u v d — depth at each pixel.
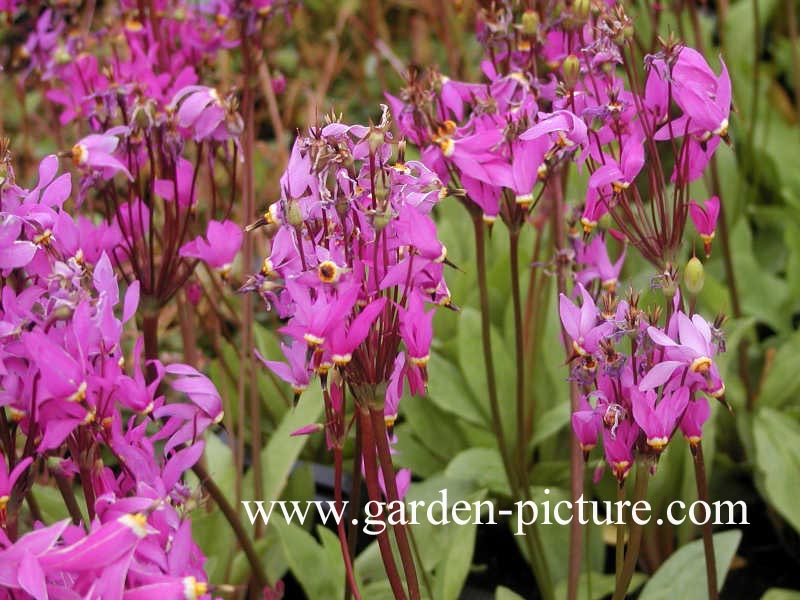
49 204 0.48
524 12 0.61
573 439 0.62
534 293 0.77
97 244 0.55
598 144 0.52
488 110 0.55
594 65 0.53
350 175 0.45
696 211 0.53
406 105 0.56
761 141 1.08
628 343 0.59
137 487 0.43
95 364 0.45
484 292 0.62
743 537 0.81
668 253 0.53
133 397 0.46
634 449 0.49
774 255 1.05
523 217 0.56
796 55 1.06
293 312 0.46
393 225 0.45
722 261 0.94
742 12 1.18
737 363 0.90
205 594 0.41
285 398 0.82
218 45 0.71
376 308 0.44
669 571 0.63
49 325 0.43
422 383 0.47
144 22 0.72
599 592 0.69
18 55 0.83
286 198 0.44
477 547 0.80
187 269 0.59
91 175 0.54
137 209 0.59
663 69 0.50
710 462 0.72
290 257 0.45
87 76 0.71
